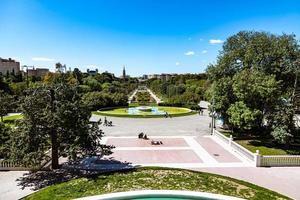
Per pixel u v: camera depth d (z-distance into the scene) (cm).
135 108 6825
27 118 1986
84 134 2050
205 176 2003
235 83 3070
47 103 2081
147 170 2114
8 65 14575
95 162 2425
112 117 5353
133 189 1752
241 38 3638
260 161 2342
